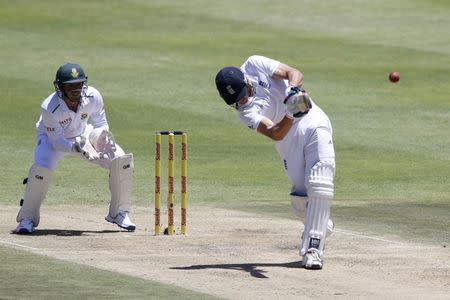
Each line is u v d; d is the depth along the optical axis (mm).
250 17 115375
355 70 93375
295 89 35125
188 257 38312
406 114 78688
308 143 36625
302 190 37500
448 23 111938
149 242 41281
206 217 47875
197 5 121000
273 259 38156
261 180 59188
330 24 112062
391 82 88750
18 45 101062
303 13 117000
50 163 43281
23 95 83062
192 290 32906
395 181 58969
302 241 36906
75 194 54438
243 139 71062
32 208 43375
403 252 39781
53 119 42625
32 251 39219
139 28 109812
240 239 42125
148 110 78562
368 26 111125
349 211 50000
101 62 94688
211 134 72188
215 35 107000
